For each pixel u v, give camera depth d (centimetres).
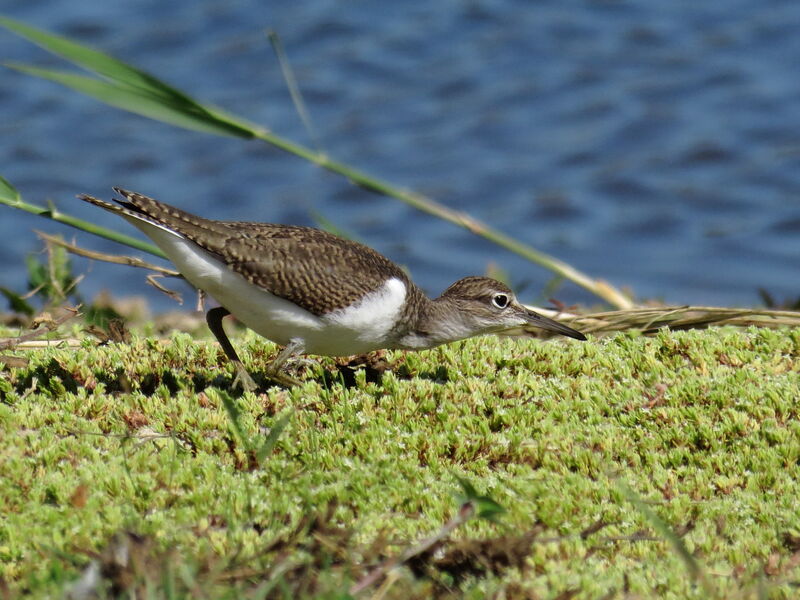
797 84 3122
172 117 1298
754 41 3347
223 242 1121
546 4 3606
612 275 2556
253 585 771
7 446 967
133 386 1135
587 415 1081
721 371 1160
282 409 1072
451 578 809
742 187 2825
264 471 954
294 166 2966
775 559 832
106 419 1033
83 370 1130
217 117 1316
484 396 1101
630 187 2844
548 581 800
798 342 1234
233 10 3525
